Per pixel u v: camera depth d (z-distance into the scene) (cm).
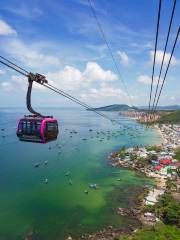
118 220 7762
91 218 7838
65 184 10538
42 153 16050
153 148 17788
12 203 8556
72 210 8294
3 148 17275
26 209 8200
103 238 6819
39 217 7750
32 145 18525
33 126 2652
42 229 7131
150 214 8006
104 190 10081
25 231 6994
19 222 7412
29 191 9644
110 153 16475
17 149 17062
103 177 11644
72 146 18712
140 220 7769
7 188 9831
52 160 14350
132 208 8556
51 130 2764
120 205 8756
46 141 2700
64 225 7375
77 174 11919
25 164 13350
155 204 8600
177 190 10125
